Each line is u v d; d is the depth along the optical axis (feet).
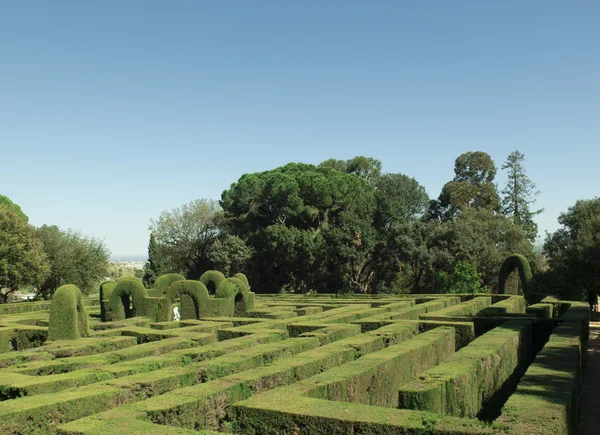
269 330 52.34
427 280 160.56
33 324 77.51
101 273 169.27
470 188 207.82
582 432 36.24
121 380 28.35
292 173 191.01
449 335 47.75
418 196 200.34
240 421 22.57
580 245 123.13
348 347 38.83
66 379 30.17
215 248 176.76
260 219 190.70
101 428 19.61
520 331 51.06
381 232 175.83
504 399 40.83
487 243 152.05
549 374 30.17
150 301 77.56
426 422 20.12
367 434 20.29
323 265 167.94
